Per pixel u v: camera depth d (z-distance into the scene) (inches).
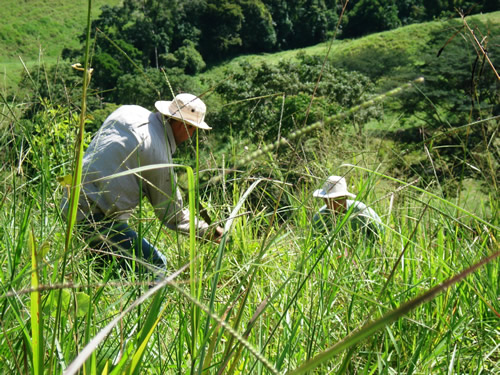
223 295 94.3
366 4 2878.9
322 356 28.6
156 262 122.0
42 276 64.0
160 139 143.8
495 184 109.3
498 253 27.9
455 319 86.8
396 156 106.7
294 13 3048.7
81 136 47.5
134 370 52.3
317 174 139.4
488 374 77.6
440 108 855.1
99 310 77.3
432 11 2810.0
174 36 2640.3
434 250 109.0
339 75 997.8
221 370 52.8
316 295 89.4
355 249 100.4
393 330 86.2
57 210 83.4
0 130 97.5
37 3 2503.7
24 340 51.2
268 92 956.0
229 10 2878.9
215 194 138.1
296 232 113.1
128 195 139.1
